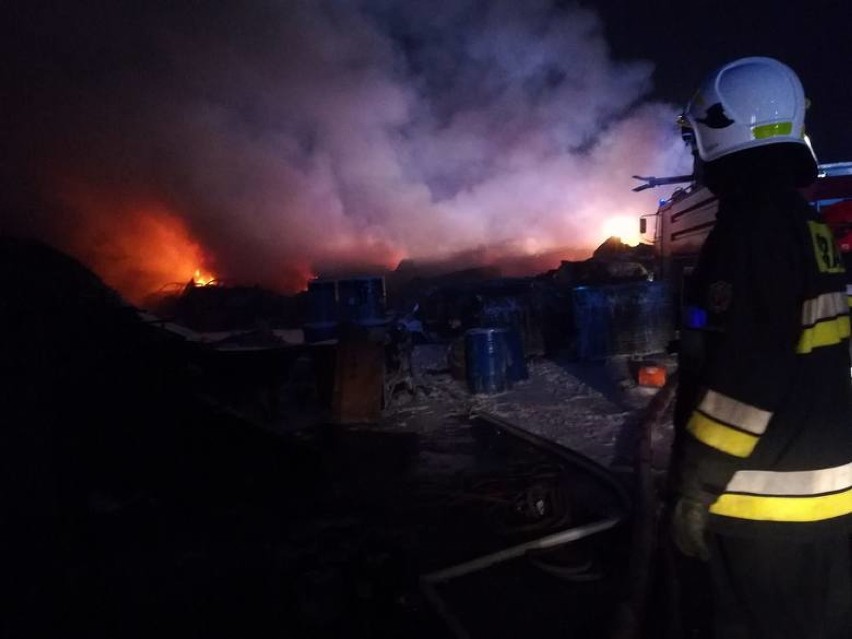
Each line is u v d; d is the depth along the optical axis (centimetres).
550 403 757
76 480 410
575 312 1003
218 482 476
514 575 368
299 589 332
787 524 180
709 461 174
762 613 188
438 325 1415
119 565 384
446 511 459
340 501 486
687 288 196
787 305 171
